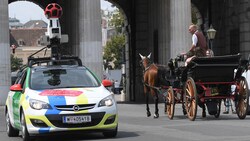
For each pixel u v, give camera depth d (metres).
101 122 13.45
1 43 35.72
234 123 17.59
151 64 21.58
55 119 13.17
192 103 18.88
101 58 37.47
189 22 38.38
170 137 14.18
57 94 13.61
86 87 14.46
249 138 13.35
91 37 37.25
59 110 13.21
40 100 13.44
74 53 39.53
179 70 19.84
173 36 38.22
